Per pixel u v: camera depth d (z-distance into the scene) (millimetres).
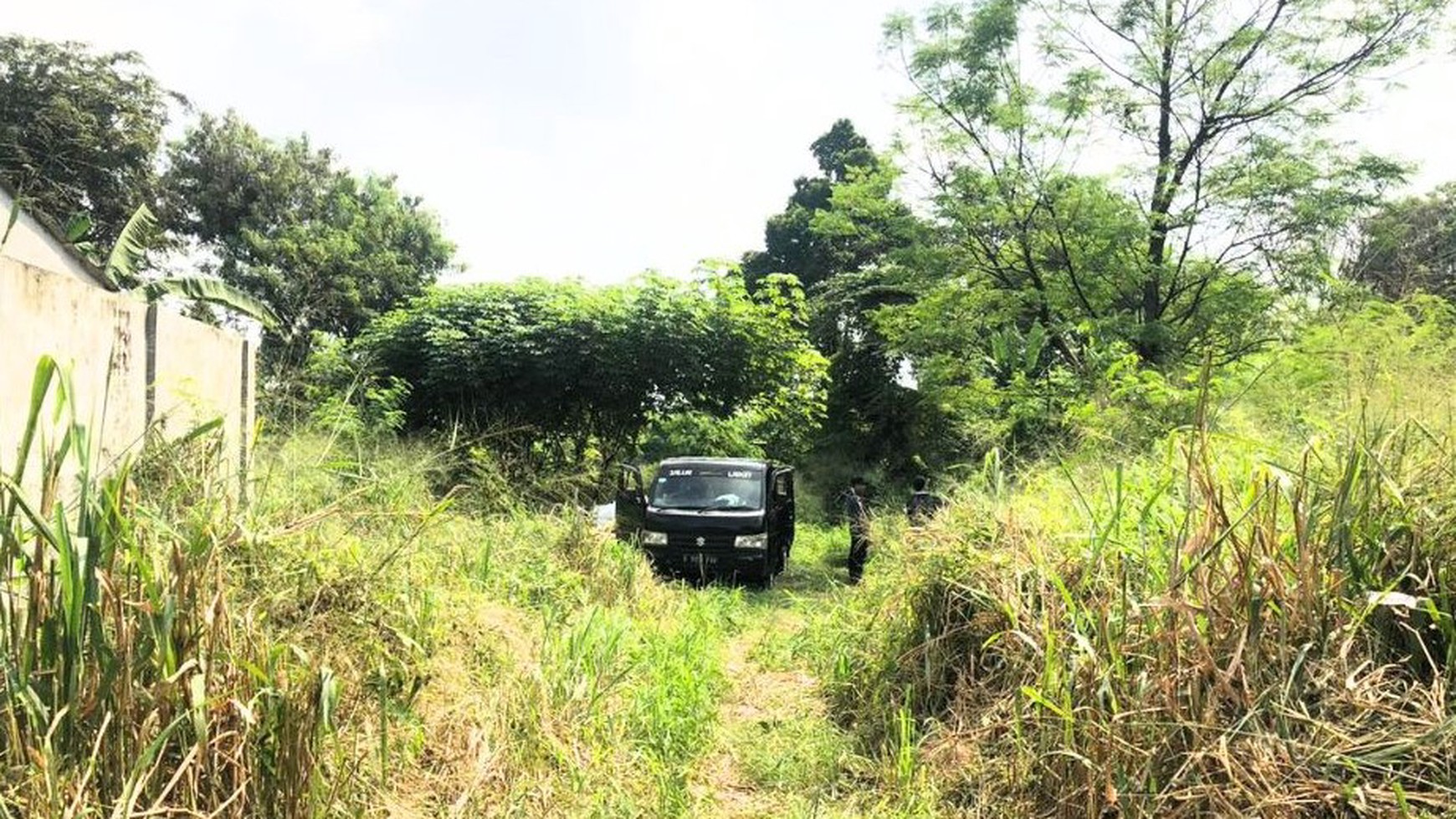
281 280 25641
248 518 3668
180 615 2764
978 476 6457
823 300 28000
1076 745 3537
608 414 16078
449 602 4949
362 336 16438
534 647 5246
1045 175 15758
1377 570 3359
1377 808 2754
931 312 16688
